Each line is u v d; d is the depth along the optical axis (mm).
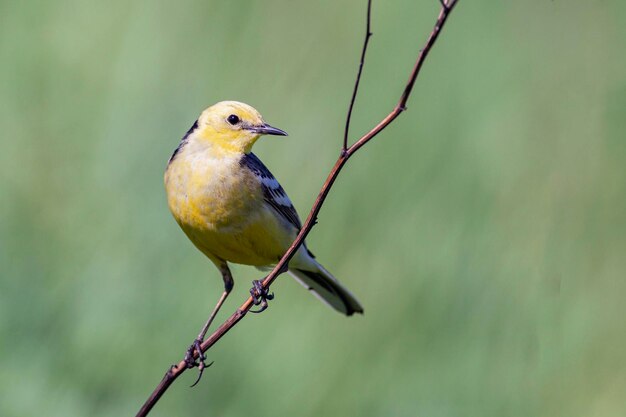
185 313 12531
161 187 13336
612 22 14578
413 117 13859
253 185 10062
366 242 13516
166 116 13773
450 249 13320
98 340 12023
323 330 13102
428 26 14273
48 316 12039
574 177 14172
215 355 12555
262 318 13016
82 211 13344
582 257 13953
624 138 14297
